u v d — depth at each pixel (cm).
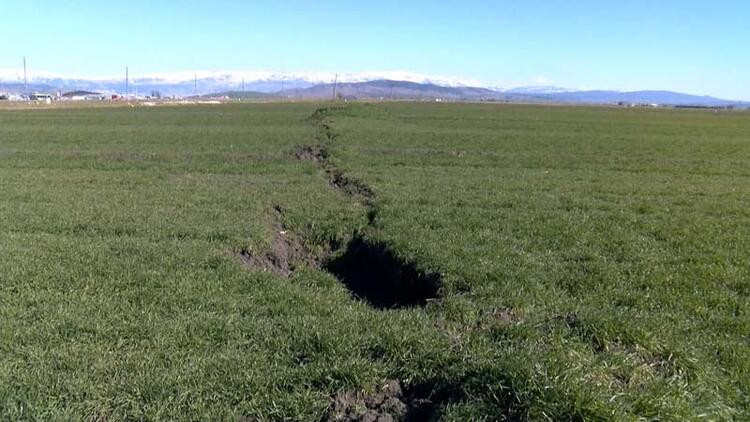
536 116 8462
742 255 1160
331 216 1487
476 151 3312
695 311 870
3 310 816
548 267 1062
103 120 6062
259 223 1389
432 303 911
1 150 2998
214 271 1038
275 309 879
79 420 577
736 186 2166
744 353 725
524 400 561
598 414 529
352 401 621
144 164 2491
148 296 898
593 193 1925
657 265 1084
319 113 6950
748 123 7856
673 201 1800
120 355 700
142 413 587
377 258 1240
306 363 685
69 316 801
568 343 706
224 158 2780
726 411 591
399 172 2338
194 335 757
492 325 791
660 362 683
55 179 2031
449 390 623
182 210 1520
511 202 1686
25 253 1085
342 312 861
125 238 1223
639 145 3991
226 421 580
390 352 689
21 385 620
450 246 1174
